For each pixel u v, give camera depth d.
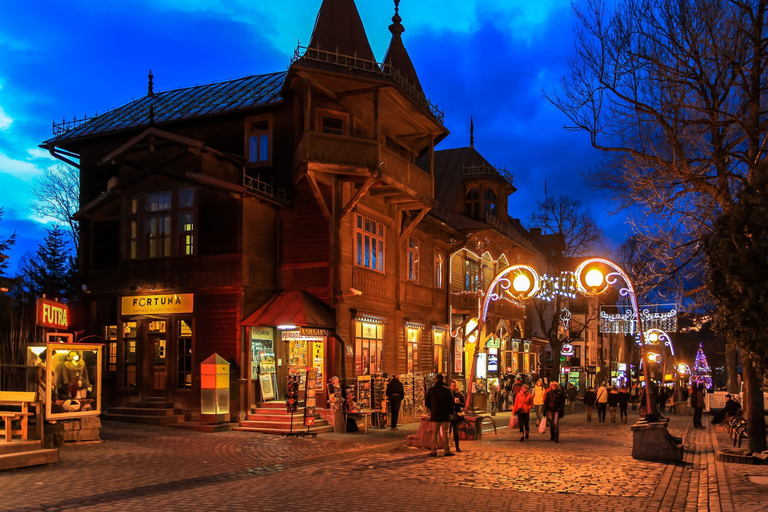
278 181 24.62
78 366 16.64
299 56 22.30
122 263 24.34
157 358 23.89
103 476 12.16
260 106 24.77
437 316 33.25
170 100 28.75
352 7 24.84
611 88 15.96
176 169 23.59
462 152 40.62
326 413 22.83
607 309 76.25
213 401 21.09
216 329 22.56
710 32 14.67
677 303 18.08
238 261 22.45
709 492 11.33
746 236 11.42
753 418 16.30
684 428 27.59
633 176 16.39
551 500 10.48
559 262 44.75
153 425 21.67
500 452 16.83
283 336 23.52
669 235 16.81
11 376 16.08
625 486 11.91
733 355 42.31
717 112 14.70
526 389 20.47
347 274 24.28
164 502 9.98
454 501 10.30
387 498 10.47
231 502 10.03
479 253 37.88
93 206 25.23
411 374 26.89
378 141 23.27
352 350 24.36
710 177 15.27
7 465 12.55
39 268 36.38
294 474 12.88
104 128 27.62
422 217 29.11
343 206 24.05
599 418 30.64
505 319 41.03
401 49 29.58
